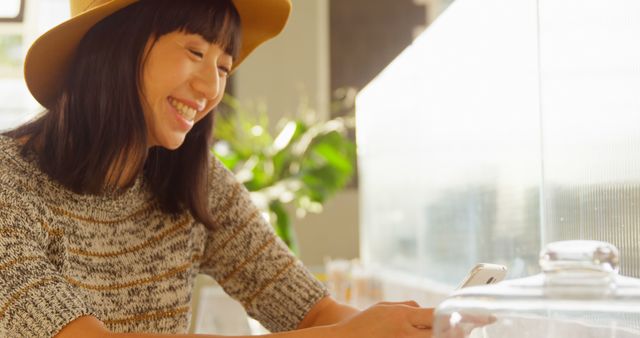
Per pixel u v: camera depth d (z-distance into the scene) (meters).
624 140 0.95
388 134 2.53
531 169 1.18
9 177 1.12
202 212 1.31
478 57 1.43
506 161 1.31
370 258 3.07
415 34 5.67
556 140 1.08
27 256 1.06
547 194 1.10
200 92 1.19
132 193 1.24
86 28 1.19
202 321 2.39
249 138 4.39
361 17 5.68
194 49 1.18
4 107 5.88
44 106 1.28
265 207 4.09
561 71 1.06
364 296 2.79
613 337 0.67
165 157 1.29
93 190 1.17
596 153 1.00
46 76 1.24
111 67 1.17
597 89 0.99
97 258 1.22
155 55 1.17
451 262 1.78
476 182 1.52
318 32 5.65
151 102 1.19
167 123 1.20
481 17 1.39
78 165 1.16
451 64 1.65
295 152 4.20
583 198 1.03
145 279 1.27
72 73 1.20
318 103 5.62
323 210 5.56
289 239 4.11
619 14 0.96
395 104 2.37
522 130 1.21
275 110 5.61
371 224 3.02
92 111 1.17
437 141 1.86
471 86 1.50
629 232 0.94
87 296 1.20
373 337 1.00
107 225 1.24
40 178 1.16
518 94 1.21
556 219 1.09
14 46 5.94
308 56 5.65
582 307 0.64
